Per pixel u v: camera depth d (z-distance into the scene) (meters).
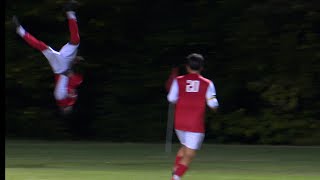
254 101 63.88
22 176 39.72
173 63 65.25
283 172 43.09
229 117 63.03
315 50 61.25
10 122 66.31
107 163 47.56
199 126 34.12
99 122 66.06
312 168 45.31
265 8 60.53
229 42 63.22
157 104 64.88
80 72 64.62
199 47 64.62
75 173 41.28
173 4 65.31
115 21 65.31
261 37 62.03
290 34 61.56
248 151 55.94
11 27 63.59
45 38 65.06
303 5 60.03
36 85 64.50
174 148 58.25
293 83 61.34
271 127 61.91
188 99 34.16
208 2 64.19
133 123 65.00
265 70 62.34
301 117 61.78
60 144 60.84
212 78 64.19
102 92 66.31
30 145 59.56
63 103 42.38
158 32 65.50
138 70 65.62
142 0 65.38
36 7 63.47
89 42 65.50
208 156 52.38
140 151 55.75
